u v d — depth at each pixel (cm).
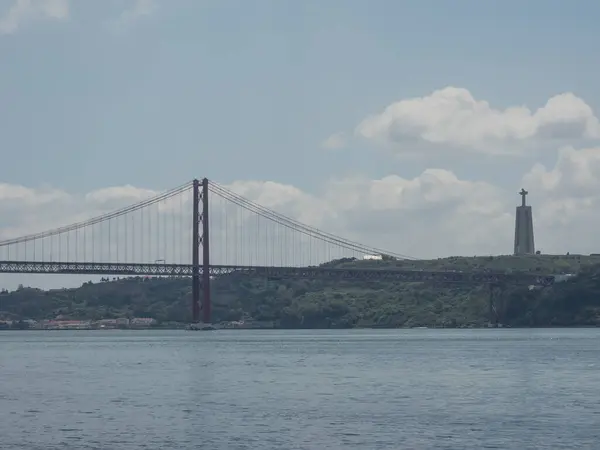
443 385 18162
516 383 18425
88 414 14188
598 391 16800
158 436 12138
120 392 17400
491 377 19900
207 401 15738
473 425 12794
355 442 11619
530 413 13862
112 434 12306
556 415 13650
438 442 11581
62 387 18562
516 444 11431
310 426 12838
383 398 15962
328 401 15600
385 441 11669
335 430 12488
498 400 15500
